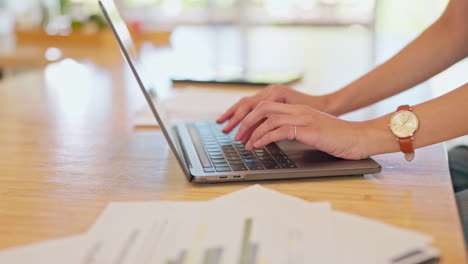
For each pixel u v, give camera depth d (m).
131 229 0.56
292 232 0.54
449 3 1.04
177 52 2.17
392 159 0.85
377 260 0.49
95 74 1.75
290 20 5.13
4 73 2.27
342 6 4.90
